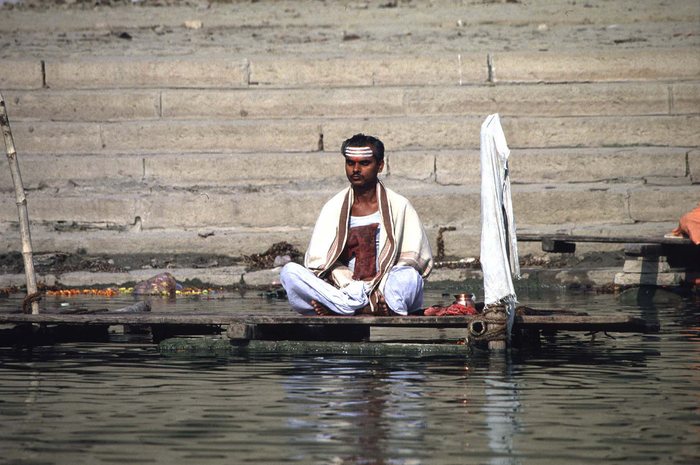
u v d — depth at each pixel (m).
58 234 30.38
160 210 30.78
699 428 11.20
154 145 33.31
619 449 10.36
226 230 30.53
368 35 38.91
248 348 16.75
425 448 10.42
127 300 25.14
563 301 24.34
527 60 34.84
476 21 40.22
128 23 41.53
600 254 28.88
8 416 11.91
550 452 10.26
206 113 34.22
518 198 30.42
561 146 32.97
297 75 35.19
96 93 34.41
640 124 33.03
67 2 44.50
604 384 13.71
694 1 41.19
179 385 13.77
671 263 26.98
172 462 9.95
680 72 34.84
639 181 31.80
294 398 12.83
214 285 28.12
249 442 10.68
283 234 29.91
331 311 17.12
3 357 16.50
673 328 19.59
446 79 34.97
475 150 32.59
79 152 33.31
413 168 31.88
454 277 27.98
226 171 32.12
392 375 14.47
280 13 42.22
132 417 11.82
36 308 18.59
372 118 33.81
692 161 31.89
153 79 35.28
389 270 17.09
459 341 17.44
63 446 10.57
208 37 39.44
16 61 35.44
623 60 34.75
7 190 32.06
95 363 15.79
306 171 32.06
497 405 12.37
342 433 11.03
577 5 41.44
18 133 33.44
